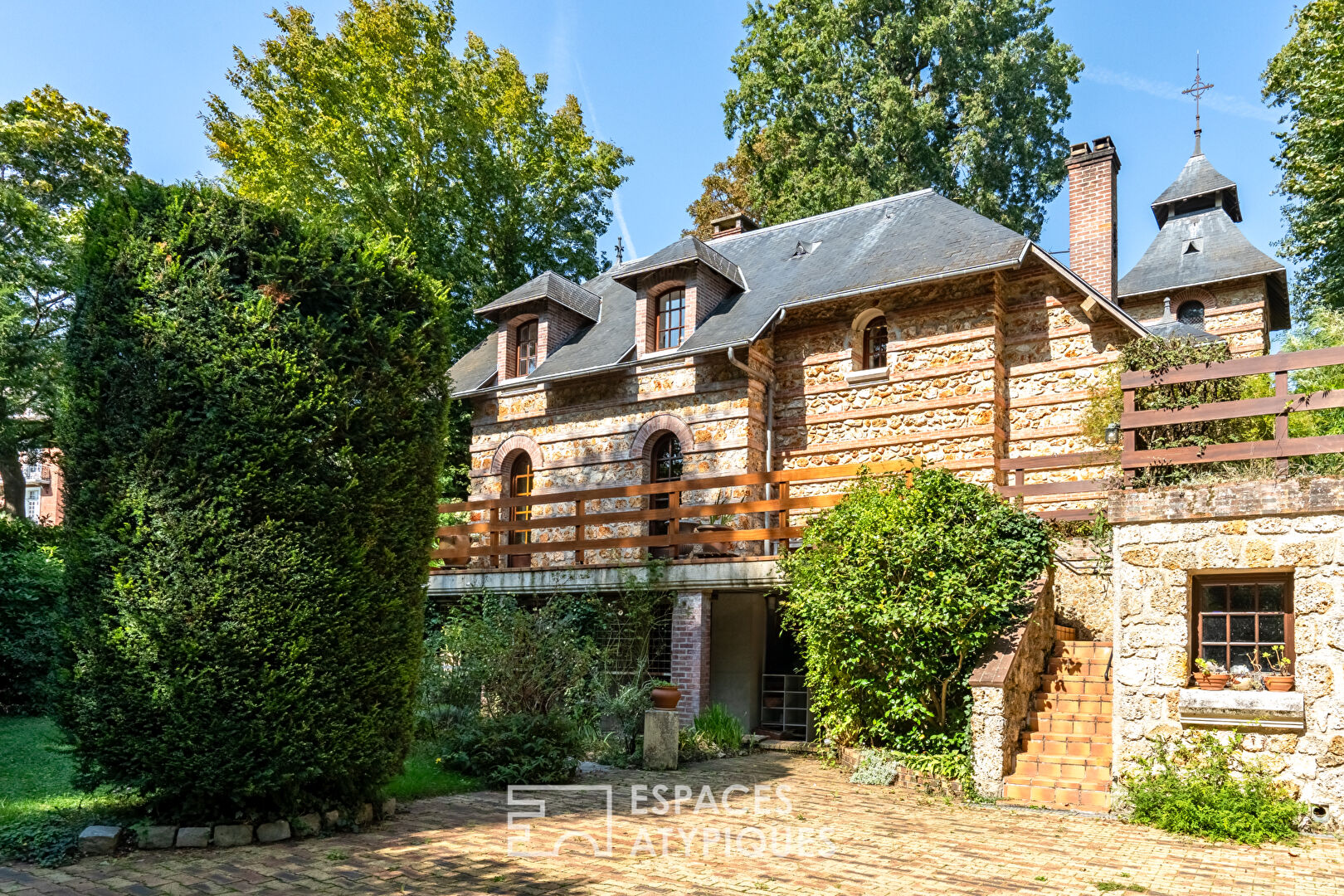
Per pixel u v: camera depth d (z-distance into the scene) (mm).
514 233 27609
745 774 9750
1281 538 7211
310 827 6605
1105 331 13664
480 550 14492
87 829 6172
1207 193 24078
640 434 16922
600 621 12672
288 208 7121
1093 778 8188
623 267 21109
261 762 6328
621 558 16359
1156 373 8109
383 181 24250
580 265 28969
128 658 6242
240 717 6266
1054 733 9031
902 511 9398
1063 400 13836
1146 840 6750
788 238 18641
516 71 27844
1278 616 7312
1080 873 5836
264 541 6398
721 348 15320
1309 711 6938
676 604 12367
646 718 10203
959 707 9219
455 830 6922
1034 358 14219
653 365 16859
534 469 18328
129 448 6445
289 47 24453
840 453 15328
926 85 29469
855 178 27250
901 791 8727
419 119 25250
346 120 23891
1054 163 29375
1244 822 6711
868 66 28734
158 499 6301
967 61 28562
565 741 9477
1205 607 7656
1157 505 7727
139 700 6223
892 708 9188
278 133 24422
